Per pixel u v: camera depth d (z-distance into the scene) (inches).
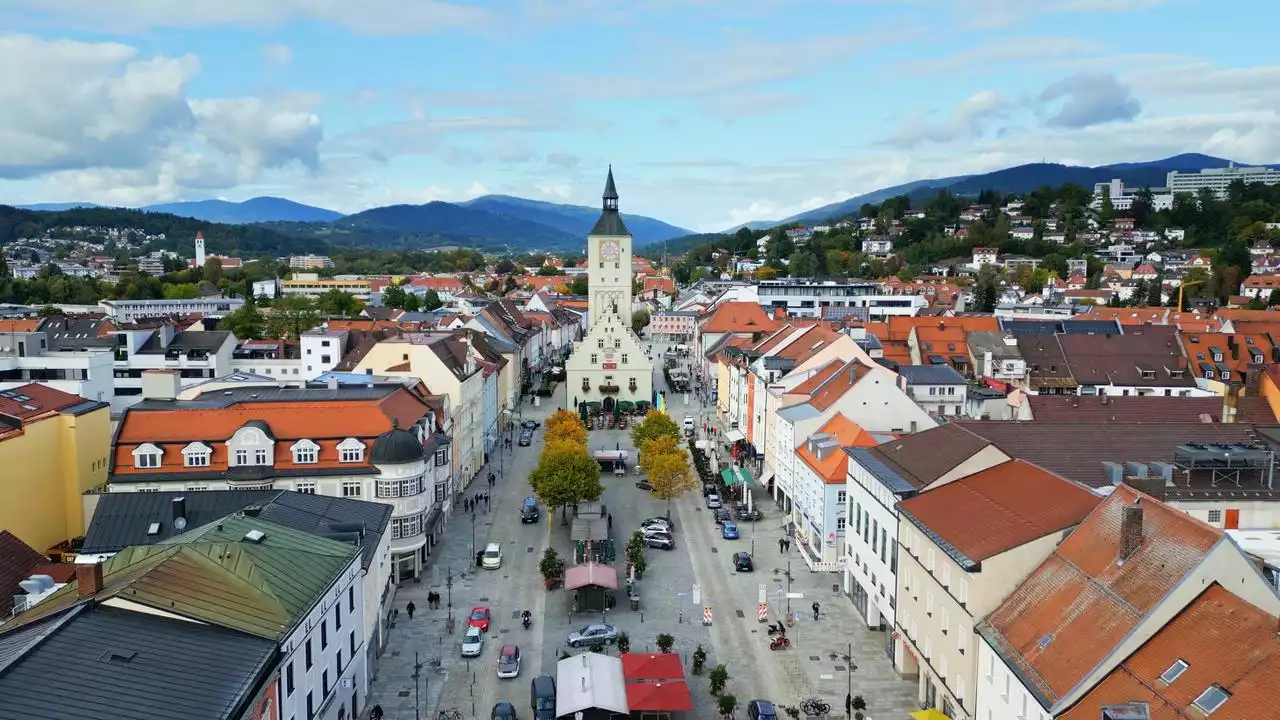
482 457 5984.3
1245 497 2901.1
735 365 6766.7
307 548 2586.1
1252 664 1734.7
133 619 1991.9
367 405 4067.4
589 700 2642.7
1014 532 2493.8
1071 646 2089.1
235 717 1790.1
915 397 5565.9
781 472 5002.5
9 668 1699.1
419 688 2997.0
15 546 2984.7
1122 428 3567.9
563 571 3954.2
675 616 3580.2
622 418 7367.1
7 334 5826.8
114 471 3759.8
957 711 2527.1
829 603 3708.2
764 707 2760.8
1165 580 2015.3
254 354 7475.4
